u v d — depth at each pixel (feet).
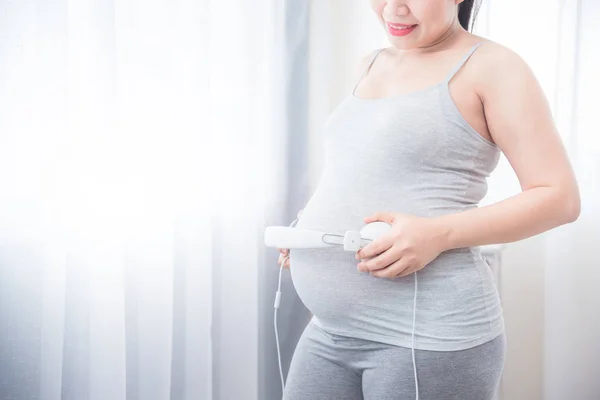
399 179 2.68
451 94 2.61
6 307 3.58
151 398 4.09
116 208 3.77
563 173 2.49
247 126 4.54
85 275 3.74
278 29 4.81
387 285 2.64
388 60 3.08
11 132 3.52
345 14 5.13
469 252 2.68
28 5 3.54
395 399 2.63
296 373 3.08
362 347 2.77
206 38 4.19
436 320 2.55
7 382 3.60
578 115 4.50
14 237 3.56
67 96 3.63
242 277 4.59
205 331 4.34
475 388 2.58
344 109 2.98
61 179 3.64
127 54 3.89
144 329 4.07
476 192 2.77
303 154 4.93
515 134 2.51
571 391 4.62
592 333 4.58
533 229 2.48
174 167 4.14
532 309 4.98
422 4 2.61
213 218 4.51
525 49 4.70
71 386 3.78
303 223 2.93
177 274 4.33
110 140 3.73
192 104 4.21
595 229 4.53
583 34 4.46
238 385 4.60
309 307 2.89
